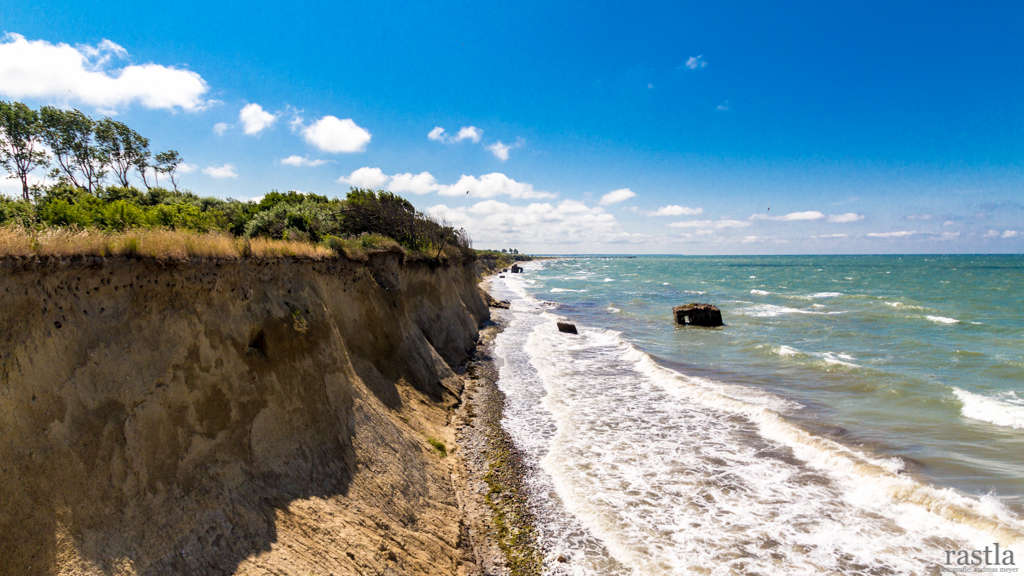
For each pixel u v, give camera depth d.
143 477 6.98
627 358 28.25
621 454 14.82
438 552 9.80
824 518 11.28
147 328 8.10
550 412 18.75
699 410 18.83
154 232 9.52
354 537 8.75
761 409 17.97
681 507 11.84
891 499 11.85
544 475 13.53
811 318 42.34
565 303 59.38
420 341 21.06
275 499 8.46
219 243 10.36
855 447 14.67
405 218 32.94
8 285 6.36
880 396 19.73
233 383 9.16
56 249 7.00
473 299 42.25
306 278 13.87
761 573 9.52
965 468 13.17
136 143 25.81
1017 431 15.78
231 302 10.12
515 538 10.76
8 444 5.81
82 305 7.29
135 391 7.45
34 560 5.52
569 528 11.09
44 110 21.17
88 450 6.55
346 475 10.15
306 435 10.08
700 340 33.25
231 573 6.93
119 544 6.27
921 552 9.99
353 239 22.06
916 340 31.08
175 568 6.55
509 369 25.61
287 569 7.38
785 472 13.53
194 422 8.10
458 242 47.28
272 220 20.72
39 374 6.39
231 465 8.29
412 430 14.49
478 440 15.91
